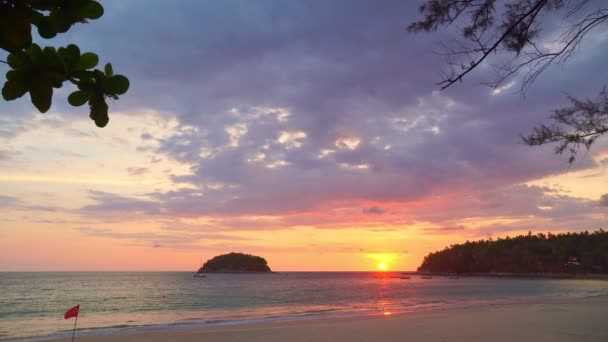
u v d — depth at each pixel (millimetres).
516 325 16656
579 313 20562
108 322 23984
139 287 75562
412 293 54781
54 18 1125
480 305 29406
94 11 1150
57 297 49531
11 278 128250
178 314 28797
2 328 21438
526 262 170875
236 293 56312
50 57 1192
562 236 179750
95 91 1283
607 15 3926
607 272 151000
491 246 194875
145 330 18297
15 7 1055
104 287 75000
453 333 15008
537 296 43781
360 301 39469
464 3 4172
